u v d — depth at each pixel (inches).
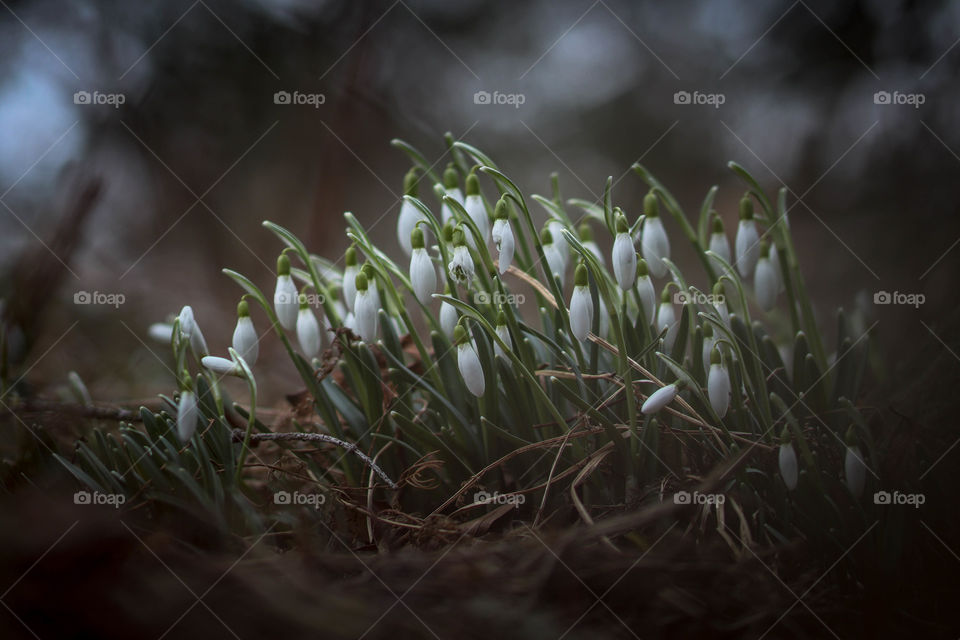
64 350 30.0
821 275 38.8
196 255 44.5
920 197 35.3
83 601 19.3
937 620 20.4
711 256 22.8
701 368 22.9
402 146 23.6
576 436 22.2
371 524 22.0
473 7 46.1
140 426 25.5
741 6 44.5
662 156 50.1
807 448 21.3
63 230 28.5
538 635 19.5
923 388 23.2
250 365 22.7
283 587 19.9
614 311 21.9
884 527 21.1
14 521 19.8
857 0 38.3
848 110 41.3
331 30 39.3
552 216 23.9
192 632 19.2
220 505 21.5
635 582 20.2
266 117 39.1
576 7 47.6
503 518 22.5
